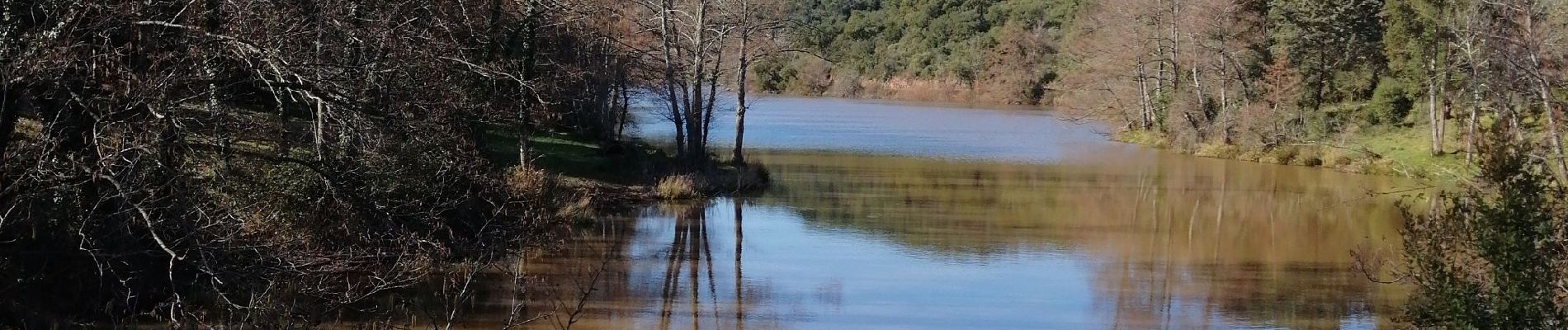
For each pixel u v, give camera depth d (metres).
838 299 16.67
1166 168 37.88
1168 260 20.38
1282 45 47.00
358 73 14.15
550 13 20.98
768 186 30.53
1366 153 38.47
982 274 18.83
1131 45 52.75
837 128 55.19
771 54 32.66
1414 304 12.97
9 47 10.43
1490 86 27.91
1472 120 33.16
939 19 97.19
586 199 23.61
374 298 13.68
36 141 10.80
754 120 60.72
